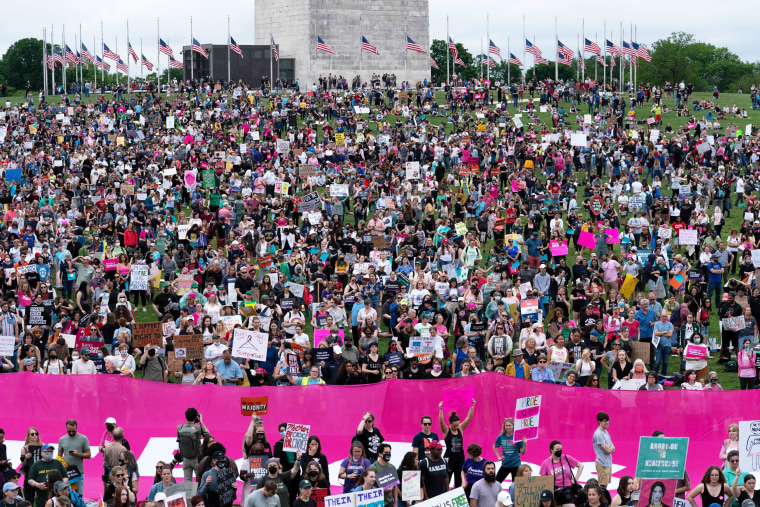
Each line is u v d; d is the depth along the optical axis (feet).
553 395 78.84
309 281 124.36
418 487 60.75
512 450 67.82
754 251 115.96
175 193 167.73
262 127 236.84
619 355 88.53
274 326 92.63
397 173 182.60
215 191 165.68
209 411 79.25
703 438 77.41
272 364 90.74
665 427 77.71
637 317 98.43
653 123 241.96
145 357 86.43
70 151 207.21
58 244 122.83
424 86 317.42
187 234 136.36
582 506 62.80
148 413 79.77
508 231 150.30
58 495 58.23
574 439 78.23
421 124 238.07
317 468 60.80
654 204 161.27
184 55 348.79
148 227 139.23
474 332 97.86
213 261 114.73
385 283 111.86
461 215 159.74
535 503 60.23
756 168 199.52
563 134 221.25
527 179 174.50
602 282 116.37
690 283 121.29
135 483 66.08
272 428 78.74
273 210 154.40
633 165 191.83
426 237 136.46
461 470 67.41
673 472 61.21
